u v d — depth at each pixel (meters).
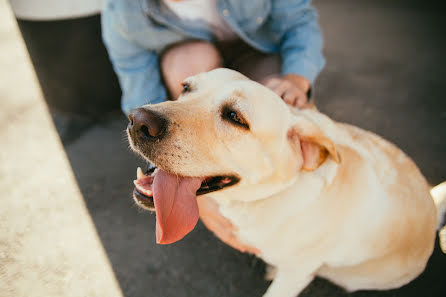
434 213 0.60
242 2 0.67
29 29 0.90
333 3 1.95
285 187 0.51
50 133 1.01
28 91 1.21
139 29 0.66
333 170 0.52
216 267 0.67
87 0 0.88
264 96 0.47
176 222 0.46
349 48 1.41
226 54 0.77
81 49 0.93
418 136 0.94
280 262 0.56
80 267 0.67
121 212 0.77
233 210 0.55
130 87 0.71
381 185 0.54
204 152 0.46
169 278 0.65
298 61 0.69
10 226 0.74
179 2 0.67
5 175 0.87
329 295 0.63
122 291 0.63
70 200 0.80
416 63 1.28
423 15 1.70
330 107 1.07
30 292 0.63
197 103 0.48
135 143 0.44
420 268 0.61
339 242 0.54
